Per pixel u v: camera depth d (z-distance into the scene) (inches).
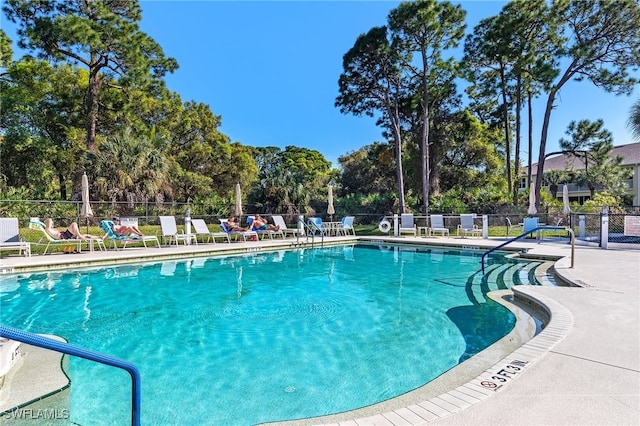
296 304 209.3
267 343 149.7
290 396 108.3
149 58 692.7
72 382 115.0
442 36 702.5
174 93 927.7
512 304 189.5
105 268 319.0
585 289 196.5
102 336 157.8
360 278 286.2
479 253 416.5
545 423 74.0
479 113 1010.7
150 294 233.9
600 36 660.1
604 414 76.9
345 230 628.1
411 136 951.6
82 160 562.3
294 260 382.0
